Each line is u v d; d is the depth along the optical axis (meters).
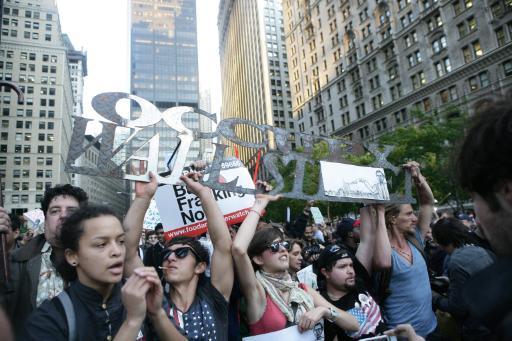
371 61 45.78
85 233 1.77
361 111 47.59
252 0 98.62
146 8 140.50
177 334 1.86
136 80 131.38
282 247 2.83
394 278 3.29
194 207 3.74
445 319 3.64
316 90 58.50
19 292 2.47
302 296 2.73
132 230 2.34
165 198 3.79
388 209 3.60
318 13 57.72
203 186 2.60
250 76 100.69
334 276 3.05
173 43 139.00
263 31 91.31
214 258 2.49
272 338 2.49
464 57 33.22
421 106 37.94
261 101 90.81
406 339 2.54
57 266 2.28
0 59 67.81
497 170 0.86
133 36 136.25
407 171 3.81
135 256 2.36
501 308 0.76
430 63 36.81
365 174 3.50
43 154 68.12
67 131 80.62
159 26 139.88
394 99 41.81
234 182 2.76
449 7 34.50
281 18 94.56
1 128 66.75
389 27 42.56
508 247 0.88
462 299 0.92
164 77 134.00
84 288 1.77
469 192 1.02
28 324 1.66
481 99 1.01
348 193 3.30
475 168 0.92
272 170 2.96
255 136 42.31
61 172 70.38
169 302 2.31
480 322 0.81
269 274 2.82
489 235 0.94
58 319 1.66
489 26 30.70
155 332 2.12
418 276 3.30
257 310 2.56
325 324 2.96
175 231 3.72
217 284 2.44
